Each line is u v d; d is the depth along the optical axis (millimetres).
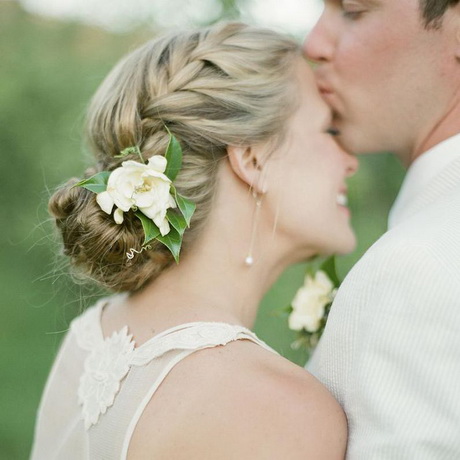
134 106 2074
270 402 1715
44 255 7023
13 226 7070
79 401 1975
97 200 1880
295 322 2598
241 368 1768
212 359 1784
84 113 2908
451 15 2051
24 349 6715
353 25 2236
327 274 2633
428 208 1895
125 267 1982
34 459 2270
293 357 4750
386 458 1604
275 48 2254
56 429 2150
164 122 2061
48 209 2072
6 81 7016
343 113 2326
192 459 1663
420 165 2098
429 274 1645
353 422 1742
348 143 2371
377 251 1766
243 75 2150
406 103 2193
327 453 1709
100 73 6836
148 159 1961
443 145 2057
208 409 1691
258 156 2158
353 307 1767
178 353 1812
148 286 2062
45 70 7047
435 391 1597
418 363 1618
